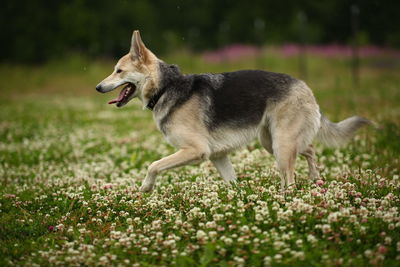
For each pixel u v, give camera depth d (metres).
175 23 51.22
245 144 7.48
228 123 7.32
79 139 14.08
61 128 16.58
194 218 6.00
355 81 27.44
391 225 5.31
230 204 6.10
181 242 5.52
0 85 35.34
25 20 46.88
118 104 7.53
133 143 12.89
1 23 46.59
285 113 7.32
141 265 5.12
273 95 7.38
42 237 6.07
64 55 44.53
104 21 47.16
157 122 7.42
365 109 16.41
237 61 39.66
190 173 8.87
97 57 45.88
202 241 5.28
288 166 7.30
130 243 5.45
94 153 12.12
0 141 14.38
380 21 48.56
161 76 7.35
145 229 5.85
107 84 7.31
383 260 4.80
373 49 43.59
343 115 15.20
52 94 31.39
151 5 50.69
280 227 5.39
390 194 6.25
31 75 39.25
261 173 8.06
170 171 9.34
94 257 5.25
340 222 5.50
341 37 49.72
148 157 11.08
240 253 5.08
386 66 38.09
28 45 45.91
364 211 5.66
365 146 10.35
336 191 6.37
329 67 37.06
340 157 9.73
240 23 50.62
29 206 7.45
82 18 46.12
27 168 10.51
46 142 13.70
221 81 7.43
